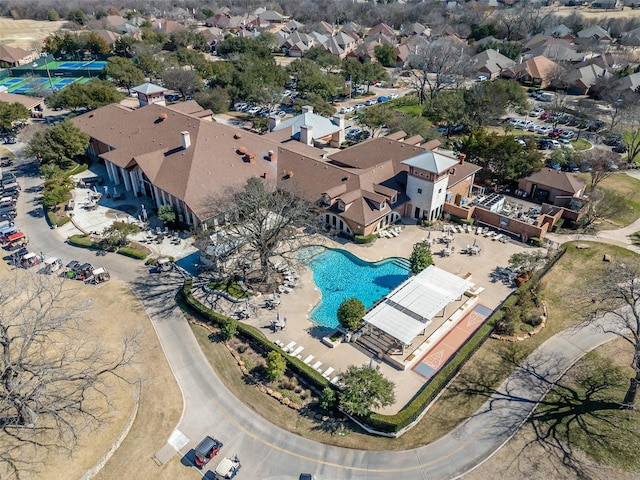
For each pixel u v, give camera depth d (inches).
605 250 2760.8
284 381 1889.8
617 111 4621.1
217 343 2081.7
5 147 4247.0
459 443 1658.5
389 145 3294.8
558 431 1692.9
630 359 2001.7
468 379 1923.0
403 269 2576.3
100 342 2062.0
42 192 3356.3
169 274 2534.5
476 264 2623.0
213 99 4881.9
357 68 5861.2
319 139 3993.6
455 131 4712.1
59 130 3506.4
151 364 1962.4
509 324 2126.0
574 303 2340.1
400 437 1685.5
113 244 2743.6
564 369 1962.4
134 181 3275.1
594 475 1546.5
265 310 2278.5
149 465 1574.8
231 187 2856.8
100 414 1722.4
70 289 2395.4
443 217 3065.9
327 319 2231.8
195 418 1740.9
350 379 1711.4
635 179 3690.9
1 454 1550.2
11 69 6697.8
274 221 2559.1
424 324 2037.4
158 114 3617.1
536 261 2488.9
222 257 2423.7
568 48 7037.4
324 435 1689.2
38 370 1578.5
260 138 3447.3
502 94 4547.2
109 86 5128.0
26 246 2768.2
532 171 3326.8
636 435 1669.5
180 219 2928.2
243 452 1621.6
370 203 2810.0
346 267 2600.9
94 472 1537.9
